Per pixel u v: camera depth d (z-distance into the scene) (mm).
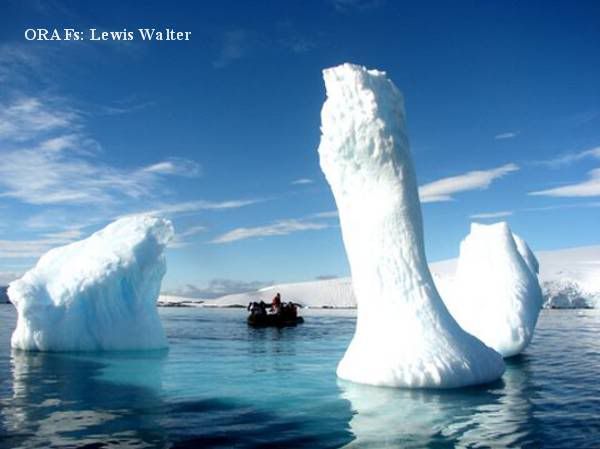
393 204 8820
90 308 13172
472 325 12570
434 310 8492
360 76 9195
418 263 8727
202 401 7148
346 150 9062
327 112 9336
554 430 5691
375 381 8023
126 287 13703
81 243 14688
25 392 7852
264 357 11953
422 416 6254
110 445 5191
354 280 9094
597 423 5961
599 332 19281
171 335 18438
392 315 8469
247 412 6500
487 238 14125
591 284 54250
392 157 8891
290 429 5746
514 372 9516
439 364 7867
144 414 6430
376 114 8930
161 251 14516
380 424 5926
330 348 13938
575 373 9422
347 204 9188
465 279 13836
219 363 10898
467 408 6645
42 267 14039
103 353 12672
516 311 12359
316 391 7746
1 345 14203
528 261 14539
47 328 12875
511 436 5480
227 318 30953
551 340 16047
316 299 66000
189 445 5188
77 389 8070
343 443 5250
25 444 5227
